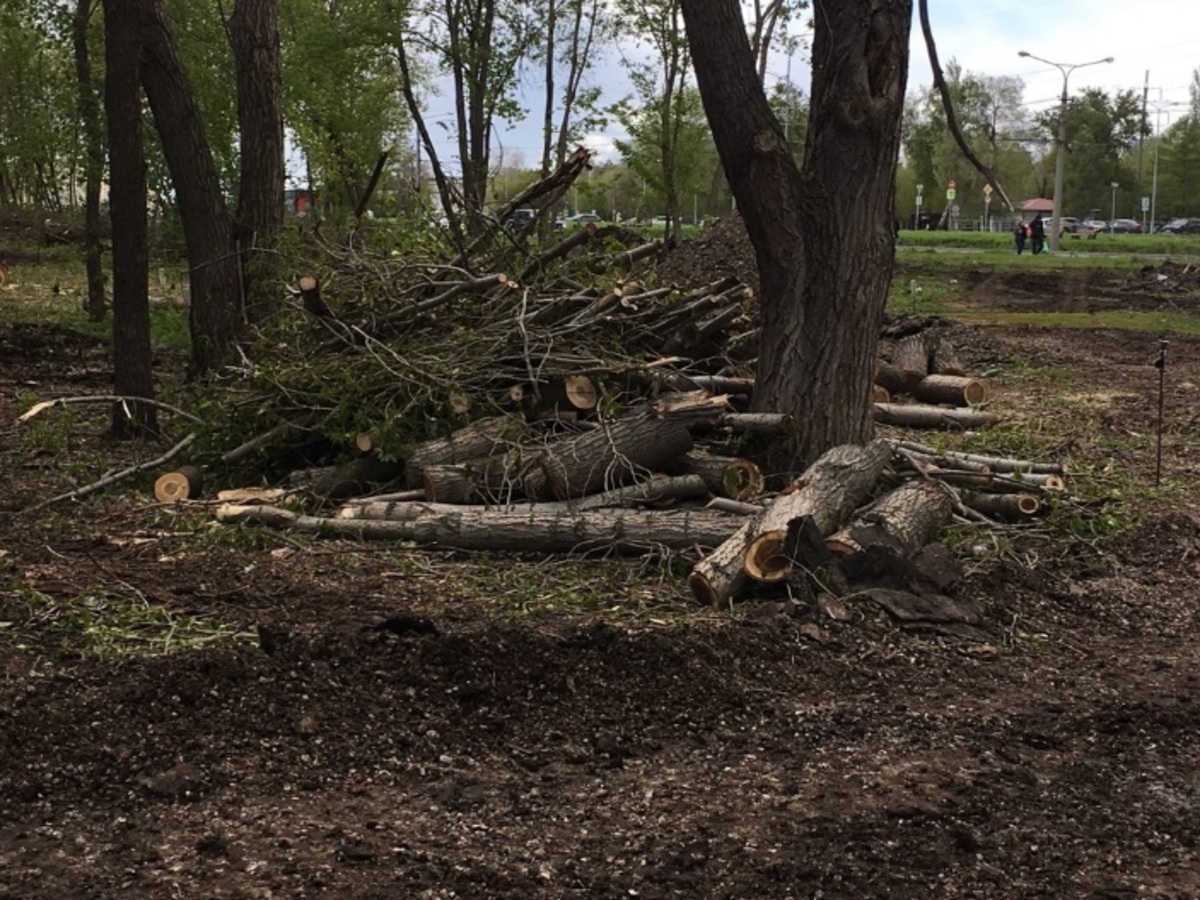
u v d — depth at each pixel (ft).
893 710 17.16
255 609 19.17
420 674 16.52
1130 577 24.04
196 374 37.37
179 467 28.53
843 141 25.30
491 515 23.02
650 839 13.21
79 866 12.28
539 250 33.42
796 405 25.80
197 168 36.78
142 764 14.26
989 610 21.20
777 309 26.02
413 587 20.68
